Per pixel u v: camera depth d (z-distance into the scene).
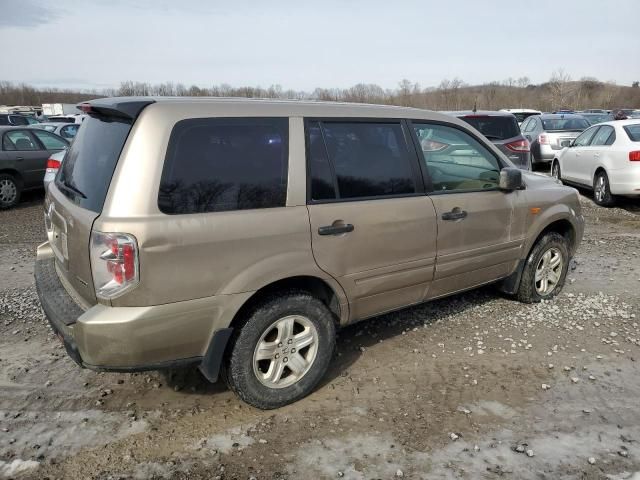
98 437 2.96
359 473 2.69
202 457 2.80
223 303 2.89
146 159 2.69
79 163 3.21
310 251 3.17
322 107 3.37
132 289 2.64
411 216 3.65
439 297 4.11
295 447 2.89
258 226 2.96
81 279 2.86
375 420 3.14
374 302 3.65
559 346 4.09
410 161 3.74
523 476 2.68
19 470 2.68
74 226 2.85
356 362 3.85
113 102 2.96
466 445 2.91
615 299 5.05
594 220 8.79
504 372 3.71
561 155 11.70
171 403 3.31
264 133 3.06
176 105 2.84
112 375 3.63
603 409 3.26
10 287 5.28
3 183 9.57
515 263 4.62
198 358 2.93
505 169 4.19
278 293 3.16
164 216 2.69
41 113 51.38
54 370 3.68
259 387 3.13
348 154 3.42
